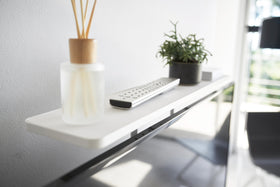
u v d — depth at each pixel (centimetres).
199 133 74
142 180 48
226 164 114
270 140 202
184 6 120
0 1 45
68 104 38
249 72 242
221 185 108
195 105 68
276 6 219
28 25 51
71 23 60
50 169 60
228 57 204
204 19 147
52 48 56
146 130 50
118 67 80
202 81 86
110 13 73
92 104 38
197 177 76
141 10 88
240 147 243
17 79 50
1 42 46
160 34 101
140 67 91
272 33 224
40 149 57
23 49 50
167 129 54
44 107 56
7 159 50
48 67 56
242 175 206
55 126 38
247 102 246
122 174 43
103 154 41
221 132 101
